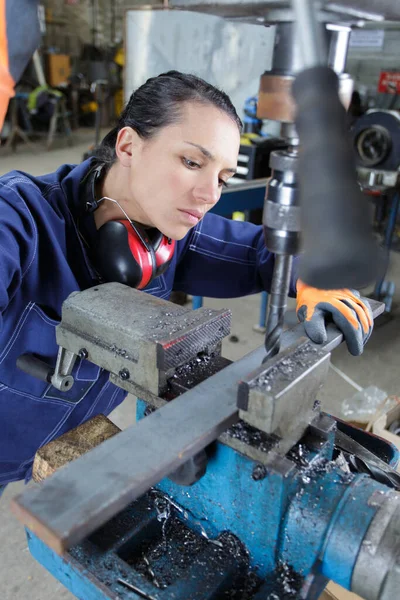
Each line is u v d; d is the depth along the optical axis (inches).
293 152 18.3
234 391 23.0
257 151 101.8
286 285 21.8
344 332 28.8
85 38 303.9
